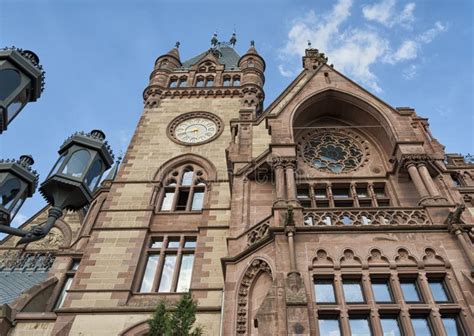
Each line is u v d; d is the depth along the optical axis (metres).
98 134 9.16
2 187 8.01
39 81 8.61
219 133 29.64
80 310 18.19
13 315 18.52
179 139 29.52
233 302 14.01
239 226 17.09
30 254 32.09
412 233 14.13
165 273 20.78
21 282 25.81
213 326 17.30
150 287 20.17
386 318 11.95
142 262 21.09
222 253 20.66
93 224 27.94
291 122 20.31
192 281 19.27
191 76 37.31
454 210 14.99
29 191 8.67
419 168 17.92
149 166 27.11
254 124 23.92
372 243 13.84
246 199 18.45
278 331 11.01
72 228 34.47
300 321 10.85
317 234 14.12
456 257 13.31
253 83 35.16
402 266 13.16
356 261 13.34
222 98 34.31
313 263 13.23
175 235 22.45
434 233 14.12
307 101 21.89
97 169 8.77
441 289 12.78
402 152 18.78
